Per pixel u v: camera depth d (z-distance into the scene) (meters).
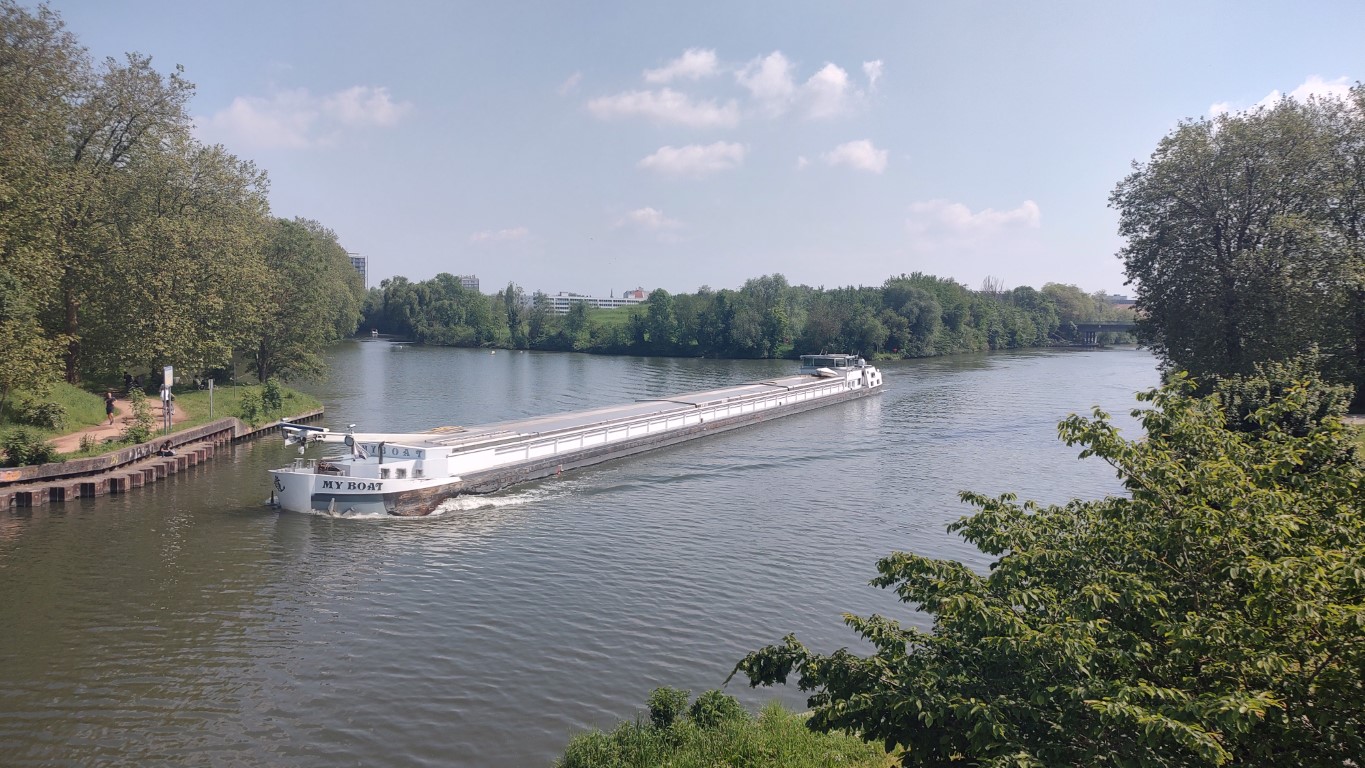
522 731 18.02
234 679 20.14
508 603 25.33
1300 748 8.72
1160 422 11.70
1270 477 11.04
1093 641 9.48
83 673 20.25
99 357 52.41
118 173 55.41
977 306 171.75
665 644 22.56
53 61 45.62
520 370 117.75
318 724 18.17
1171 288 51.00
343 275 142.25
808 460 50.09
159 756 16.83
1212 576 10.09
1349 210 47.12
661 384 97.62
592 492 40.88
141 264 51.44
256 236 68.50
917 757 10.51
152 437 44.69
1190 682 9.43
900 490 41.56
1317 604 8.75
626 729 16.80
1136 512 11.09
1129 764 8.66
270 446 52.34
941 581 11.48
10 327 37.72
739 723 16.50
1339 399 26.75
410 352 157.25
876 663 11.08
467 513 36.31
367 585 26.73
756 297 168.12
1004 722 9.30
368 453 39.38
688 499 39.44
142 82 55.22
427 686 19.95
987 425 65.19
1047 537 12.22
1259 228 47.53
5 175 40.47
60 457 38.53
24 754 16.75
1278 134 47.25
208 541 31.09
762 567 29.00
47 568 27.69
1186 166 49.41
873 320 143.75
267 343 73.69
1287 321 42.94
